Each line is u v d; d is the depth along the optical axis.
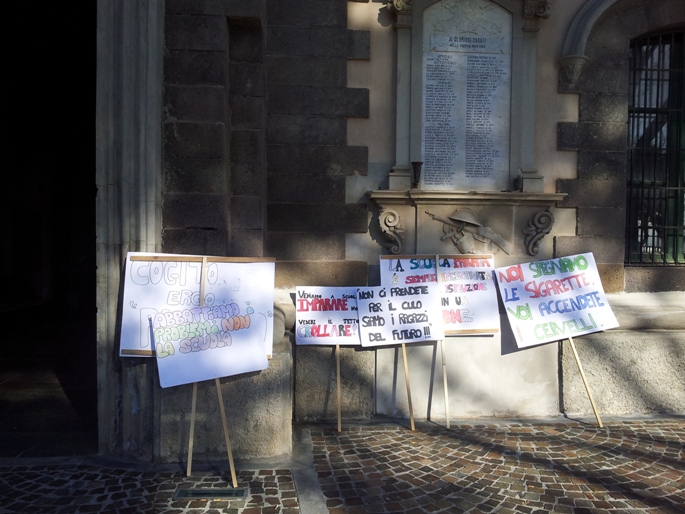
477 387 5.01
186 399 4.03
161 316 3.97
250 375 4.09
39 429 4.63
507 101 5.37
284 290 5.19
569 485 3.62
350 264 5.25
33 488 3.56
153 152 4.17
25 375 6.25
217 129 4.34
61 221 11.88
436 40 5.32
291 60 5.21
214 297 4.03
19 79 9.98
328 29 5.23
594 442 4.37
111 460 4.05
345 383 4.93
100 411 4.16
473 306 4.96
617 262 5.52
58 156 11.78
